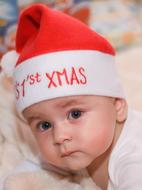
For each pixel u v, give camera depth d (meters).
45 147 0.61
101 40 0.63
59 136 0.58
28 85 0.59
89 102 0.60
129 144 0.63
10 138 0.79
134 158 0.61
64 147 0.58
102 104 0.61
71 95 0.58
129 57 1.16
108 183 0.67
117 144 0.64
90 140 0.59
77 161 0.59
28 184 0.68
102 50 0.62
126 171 0.60
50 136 0.60
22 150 0.78
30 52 0.60
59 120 0.59
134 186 0.58
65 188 0.68
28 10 0.65
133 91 0.99
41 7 0.63
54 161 0.61
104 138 0.60
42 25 0.61
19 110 0.63
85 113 0.59
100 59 0.62
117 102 0.64
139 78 1.05
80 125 0.59
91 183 0.70
